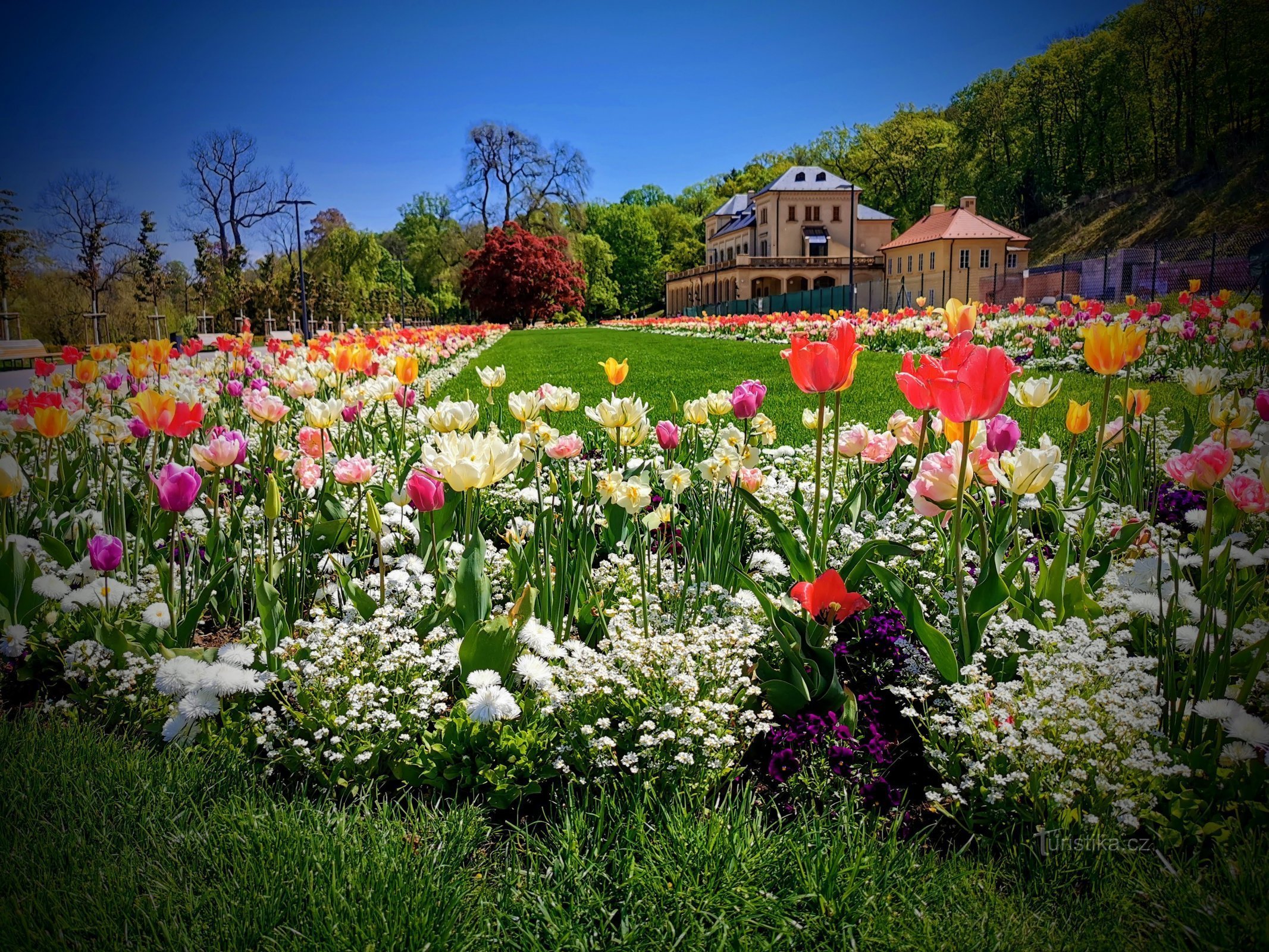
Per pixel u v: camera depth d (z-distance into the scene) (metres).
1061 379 3.60
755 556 3.49
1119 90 61.06
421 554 3.86
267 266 52.28
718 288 87.62
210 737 2.58
